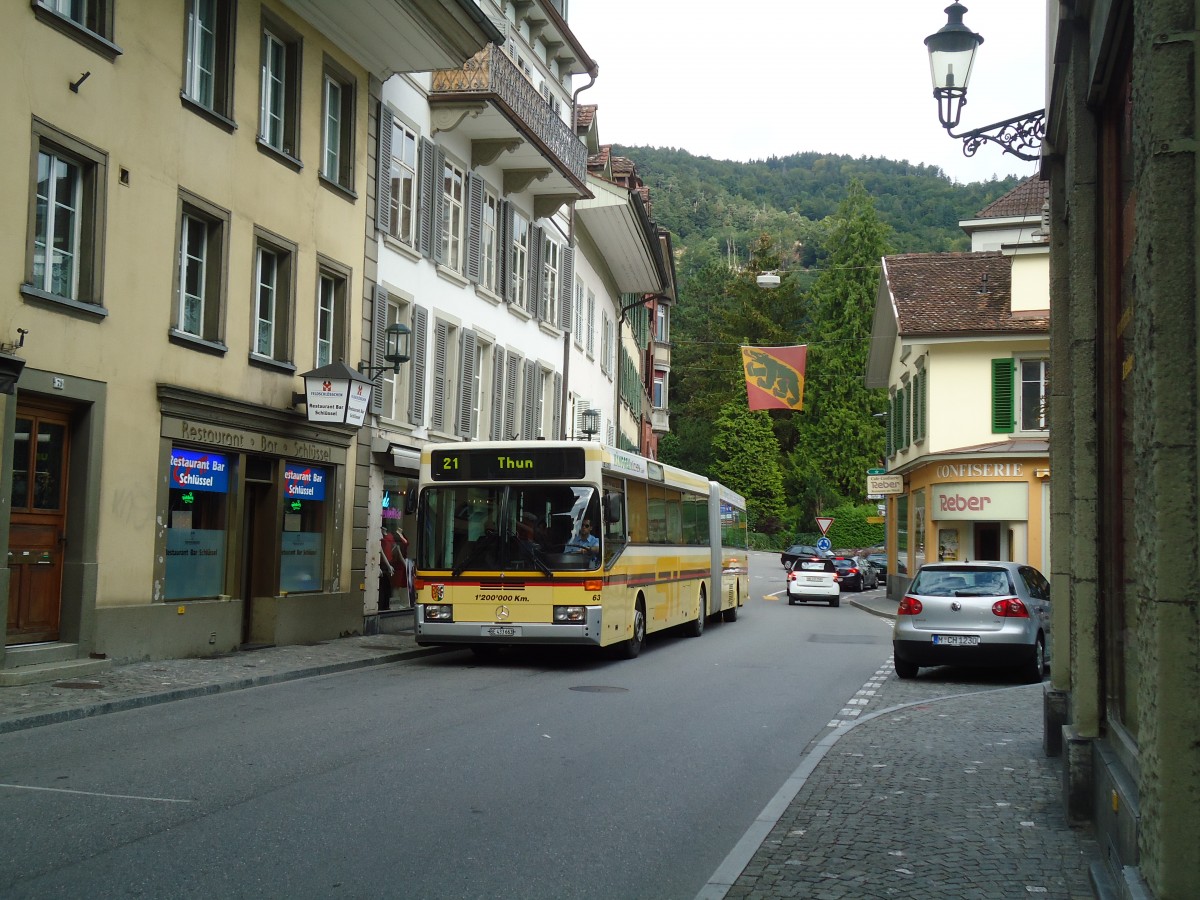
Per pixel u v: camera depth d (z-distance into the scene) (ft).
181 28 53.78
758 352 101.40
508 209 97.81
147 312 51.34
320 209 66.59
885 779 29.73
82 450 47.75
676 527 76.59
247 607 61.67
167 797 26.43
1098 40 21.35
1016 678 57.36
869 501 265.54
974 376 120.16
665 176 462.19
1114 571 23.35
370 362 72.64
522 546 57.31
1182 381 14.02
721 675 56.44
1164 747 13.91
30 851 21.61
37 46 44.65
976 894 19.43
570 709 42.78
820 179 475.31
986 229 151.53
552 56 115.24
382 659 59.16
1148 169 14.40
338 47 68.69
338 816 25.00
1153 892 14.26
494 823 24.86
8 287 43.29
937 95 37.99
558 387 113.70
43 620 46.39
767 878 20.48
